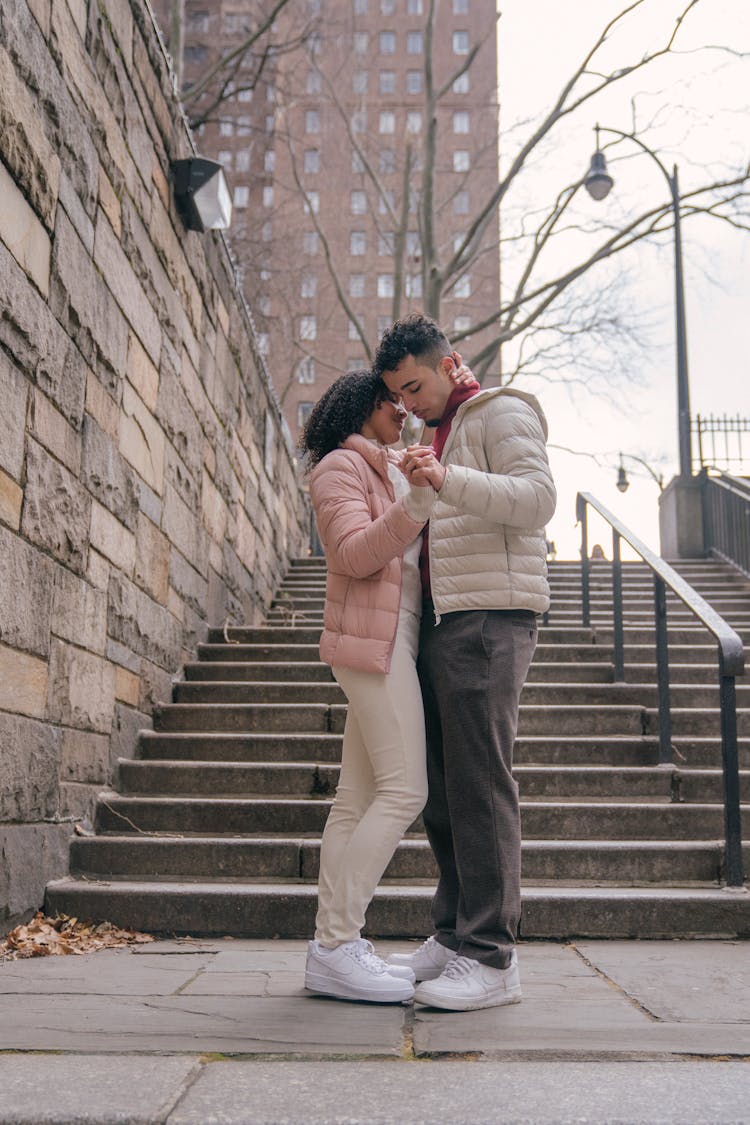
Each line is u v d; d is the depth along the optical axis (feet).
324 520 8.48
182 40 44.29
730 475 35.19
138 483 17.03
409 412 9.06
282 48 53.52
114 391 15.55
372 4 150.71
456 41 150.10
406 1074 5.93
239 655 21.95
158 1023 7.24
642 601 28.58
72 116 13.50
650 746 16.58
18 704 11.59
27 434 11.85
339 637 8.32
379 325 135.64
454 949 8.73
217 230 23.66
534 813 14.29
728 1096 5.49
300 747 16.80
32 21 12.01
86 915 11.91
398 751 8.23
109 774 15.29
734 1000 8.30
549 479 8.17
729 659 12.37
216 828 14.49
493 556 8.27
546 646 21.44
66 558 13.32
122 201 15.99
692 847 13.15
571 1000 8.27
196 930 11.78
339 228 141.69
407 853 13.19
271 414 33.14
